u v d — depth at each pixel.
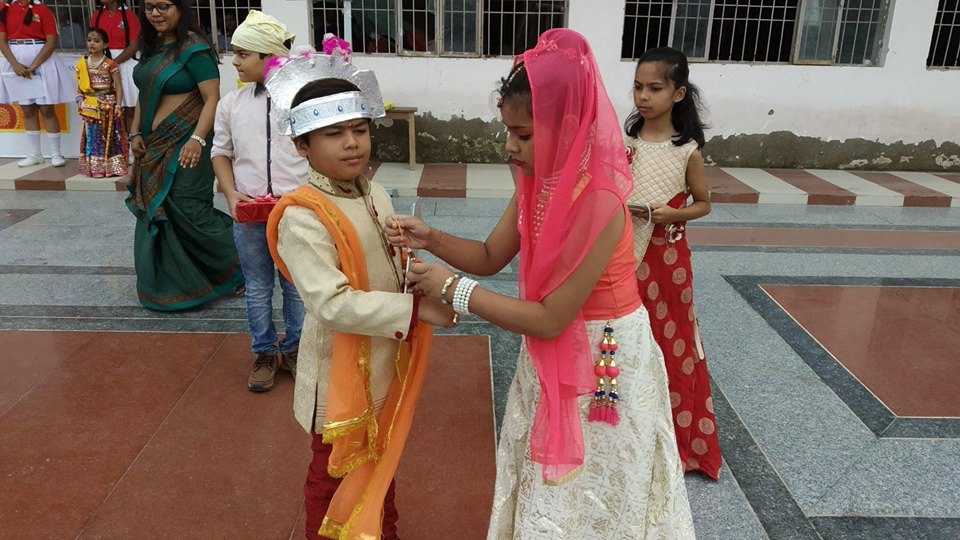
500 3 7.56
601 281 1.67
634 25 7.67
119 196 6.57
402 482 2.61
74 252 4.99
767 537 2.38
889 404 3.23
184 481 2.59
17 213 5.96
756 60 7.84
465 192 6.84
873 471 2.74
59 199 6.43
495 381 3.36
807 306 4.35
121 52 6.97
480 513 2.46
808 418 3.11
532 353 1.67
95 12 6.94
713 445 2.66
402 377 1.89
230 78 7.64
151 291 3.98
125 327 3.83
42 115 7.40
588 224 1.52
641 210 2.44
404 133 7.89
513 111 1.51
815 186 7.29
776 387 3.37
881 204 7.00
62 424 2.92
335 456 1.80
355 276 1.73
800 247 5.55
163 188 3.88
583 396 1.71
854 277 4.89
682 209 2.50
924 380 3.46
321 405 1.86
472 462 2.74
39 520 2.37
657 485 1.87
